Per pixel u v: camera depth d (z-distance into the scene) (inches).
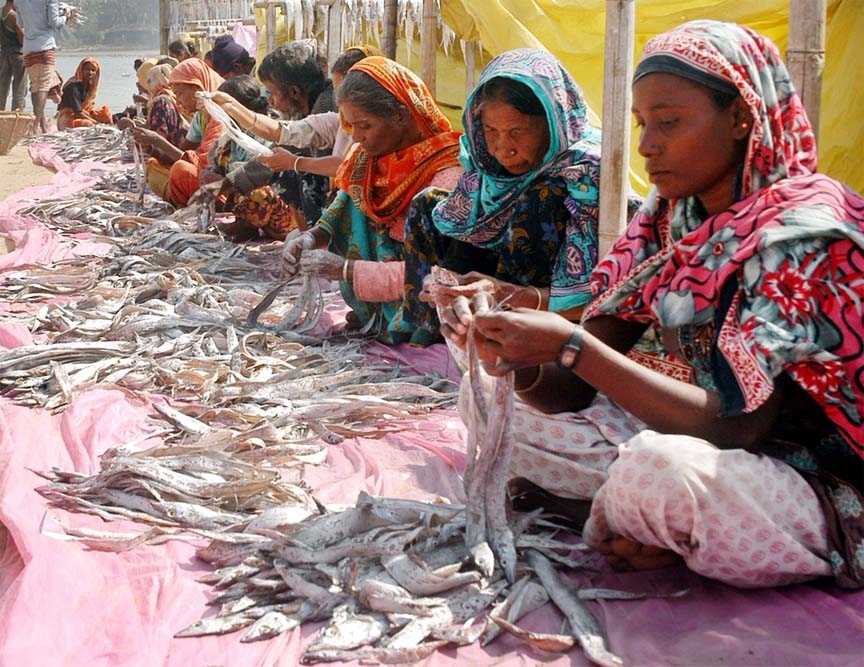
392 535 93.2
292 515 99.8
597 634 81.9
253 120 223.1
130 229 267.6
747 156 83.0
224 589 92.4
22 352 155.3
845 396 80.5
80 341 166.2
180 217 259.9
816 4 118.1
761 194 82.5
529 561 92.9
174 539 102.0
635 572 92.5
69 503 110.3
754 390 77.7
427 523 93.9
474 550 89.7
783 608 84.7
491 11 235.1
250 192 229.8
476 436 95.0
